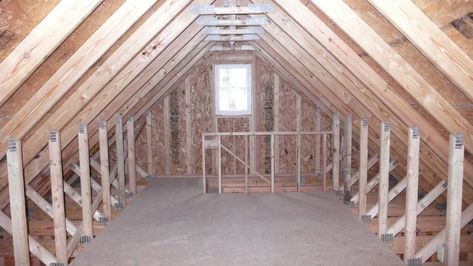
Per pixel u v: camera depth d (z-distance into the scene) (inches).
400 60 89.7
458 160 104.4
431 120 109.6
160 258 125.3
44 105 97.0
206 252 129.2
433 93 92.0
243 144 253.3
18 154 104.3
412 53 88.0
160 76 172.9
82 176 142.5
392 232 139.3
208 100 249.3
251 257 124.6
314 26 106.0
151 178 246.1
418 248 149.4
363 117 152.3
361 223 155.4
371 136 169.8
